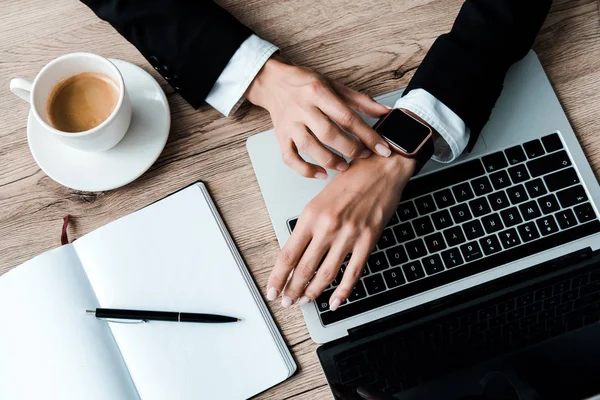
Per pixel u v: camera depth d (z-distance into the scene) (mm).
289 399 663
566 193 678
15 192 709
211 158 714
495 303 642
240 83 697
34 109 631
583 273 635
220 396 654
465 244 667
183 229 686
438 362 594
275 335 667
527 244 667
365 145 666
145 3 685
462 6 713
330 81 697
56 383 647
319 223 654
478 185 679
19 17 741
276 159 702
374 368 614
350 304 658
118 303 669
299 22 748
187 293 672
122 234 684
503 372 545
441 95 672
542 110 704
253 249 696
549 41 738
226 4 750
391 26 747
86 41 739
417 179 682
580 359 504
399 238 668
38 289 661
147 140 690
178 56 693
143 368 659
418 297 658
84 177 683
